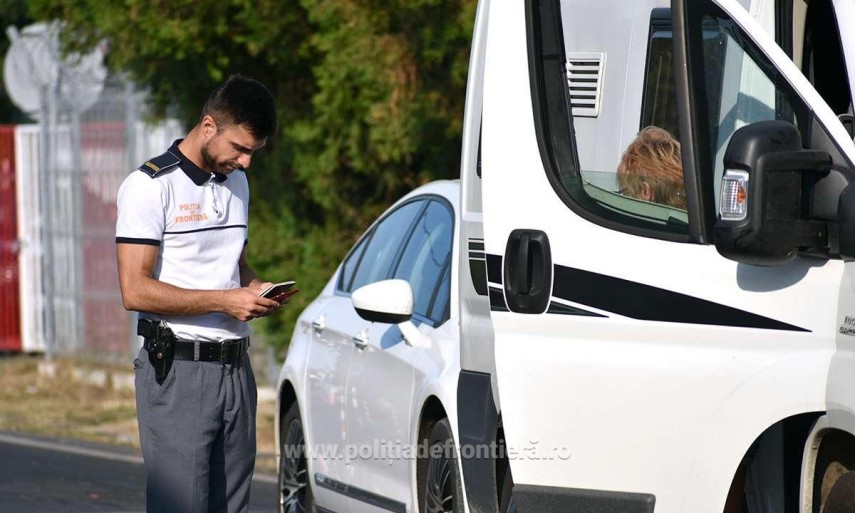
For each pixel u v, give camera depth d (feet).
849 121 42.75
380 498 61.16
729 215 39.40
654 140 44.88
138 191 50.70
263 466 102.58
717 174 42.75
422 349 58.39
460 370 52.80
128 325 147.02
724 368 41.98
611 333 44.04
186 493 51.29
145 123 127.44
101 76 138.31
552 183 46.01
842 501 40.70
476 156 52.21
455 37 90.58
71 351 154.10
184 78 110.11
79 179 151.02
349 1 92.38
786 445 44.29
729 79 43.11
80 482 93.61
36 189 159.74
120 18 102.27
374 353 63.00
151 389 51.13
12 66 151.02
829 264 40.37
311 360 71.46
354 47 92.79
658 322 43.11
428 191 67.62
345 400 65.57
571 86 46.78
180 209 51.29
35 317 161.27
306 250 107.65
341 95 96.22
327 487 67.77
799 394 40.55
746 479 45.06
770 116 42.14
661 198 43.96
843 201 39.14
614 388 43.88
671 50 45.03
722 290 42.06
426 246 64.23
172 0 99.25
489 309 50.44
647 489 43.50
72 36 116.16
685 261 42.75
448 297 59.41
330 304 72.79
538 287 45.42
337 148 100.63
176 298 50.24
